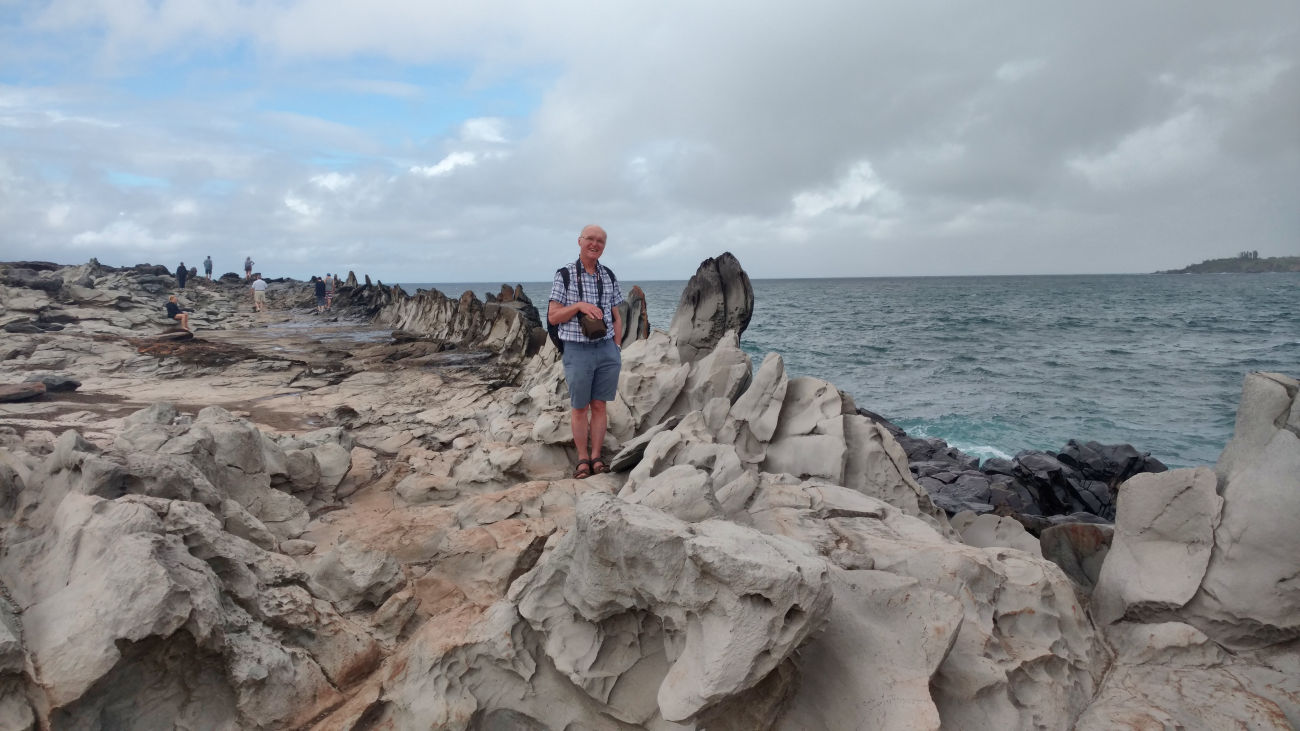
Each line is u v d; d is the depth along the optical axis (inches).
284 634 123.0
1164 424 741.3
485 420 320.5
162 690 104.1
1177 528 146.4
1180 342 1549.0
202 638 103.6
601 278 220.8
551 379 325.4
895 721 100.2
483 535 171.8
